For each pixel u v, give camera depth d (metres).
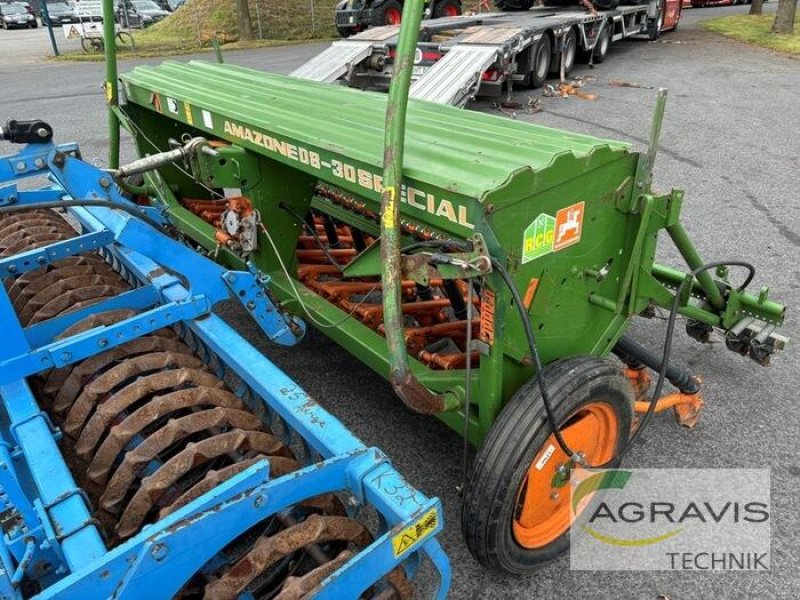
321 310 3.01
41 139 2.49
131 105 4.10
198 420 1.91
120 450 1.90
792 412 3.12
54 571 1.64
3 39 22.41
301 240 3.89
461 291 3.12
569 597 2.25
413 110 3.03
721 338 3.70
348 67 8.48
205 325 2.41
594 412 2.22
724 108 8.82
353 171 2.29
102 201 2.33
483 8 14.21
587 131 7.71
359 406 3.20
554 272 2.09
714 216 5.35
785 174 6.34
